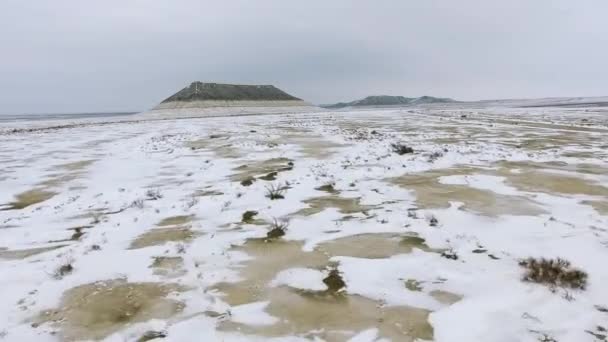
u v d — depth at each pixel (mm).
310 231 7641
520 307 4621
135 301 5051
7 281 5719
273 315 4652
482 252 6363
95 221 8758
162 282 5586
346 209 9094
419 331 4219
